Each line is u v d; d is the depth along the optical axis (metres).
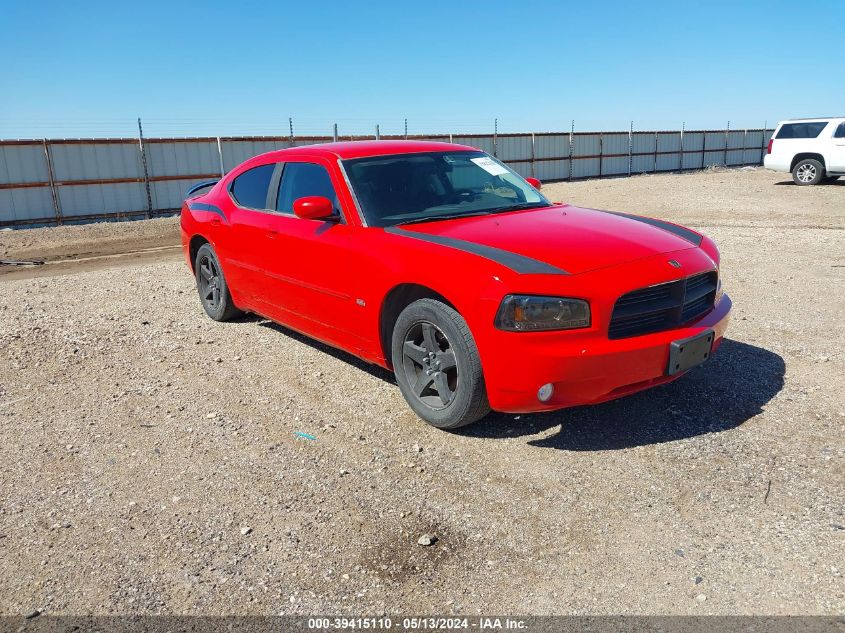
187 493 3.24
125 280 8.81
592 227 3.92
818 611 2.28
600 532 2.80
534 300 3.18
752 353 4.79
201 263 6.27
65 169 19.12
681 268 3.48
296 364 5.01
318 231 4.38
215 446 3.73
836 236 10.25
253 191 5.37
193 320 6.39
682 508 2.93
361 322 4.11
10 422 4.15
